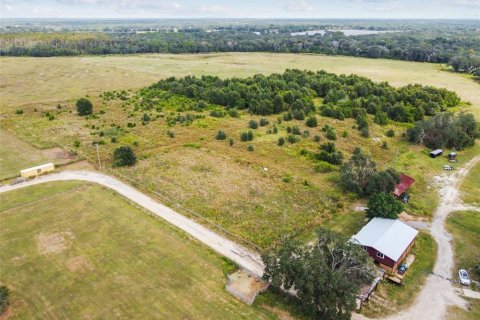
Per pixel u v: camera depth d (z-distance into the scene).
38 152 85.44
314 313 40.84
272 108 120.31
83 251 50.66
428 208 66.31
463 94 148.88
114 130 100.25
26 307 41.59
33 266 47.78
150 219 58.44
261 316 41.19
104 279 45.75
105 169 76.25
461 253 54.06
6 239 52.94
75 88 152.12
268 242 53.72
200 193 67.50
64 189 67.31
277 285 42.25
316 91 144.50
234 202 64.81
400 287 47.00
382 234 52.25
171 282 45.53
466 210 66.19
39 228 55.56
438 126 95.56
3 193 65.81
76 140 93.19
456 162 87.81
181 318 40.47
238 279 46.19
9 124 105.19
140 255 50.09
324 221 60.25
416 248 54.81
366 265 43.03
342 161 83.06
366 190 68.19
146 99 131.62
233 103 126.75
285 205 64.44
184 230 55.94
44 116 113.62
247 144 92.94
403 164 84.88
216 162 81.56
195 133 100.19
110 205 62.19
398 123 115.00
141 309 41.53
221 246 52.59
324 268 40.81
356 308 42.75
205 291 44.34
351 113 119.00
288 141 95.31
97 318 40.25
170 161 81.31
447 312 43.16
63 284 44.88
